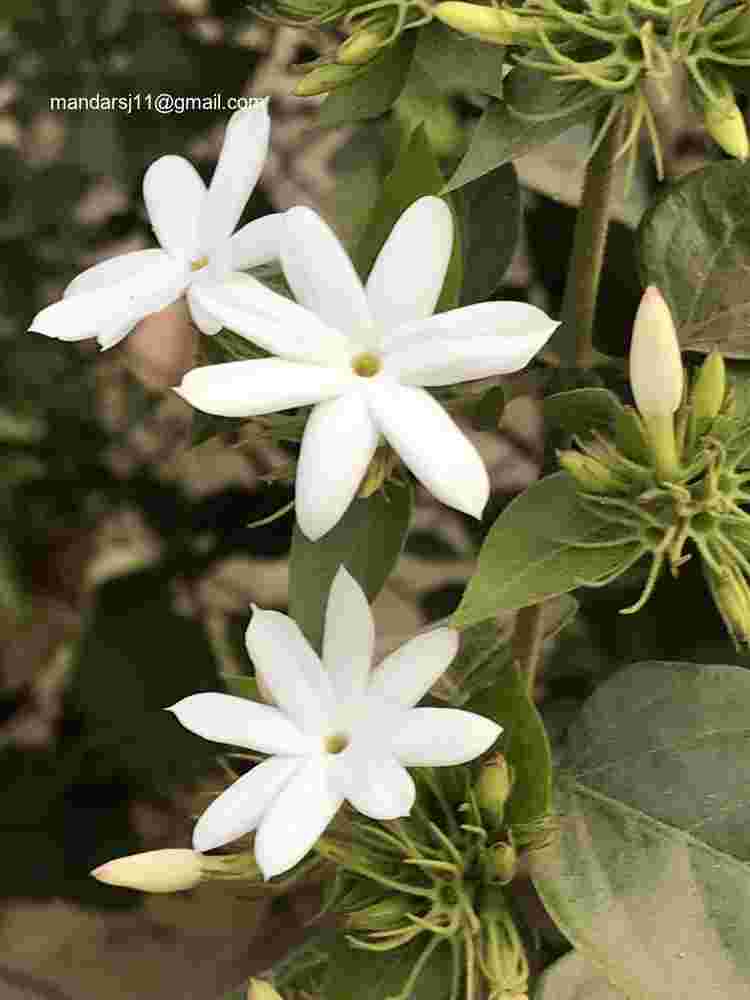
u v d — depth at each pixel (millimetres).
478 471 222
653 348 218
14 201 455
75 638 507
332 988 243
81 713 490
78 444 496
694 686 255
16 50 421
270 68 422
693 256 271
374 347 229
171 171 247
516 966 234
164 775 456
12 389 479
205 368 224
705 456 225
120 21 403
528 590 230
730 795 247
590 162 261
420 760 228
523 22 228
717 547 227
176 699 448
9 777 501
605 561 230
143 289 239
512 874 237
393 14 238
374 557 249
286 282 246
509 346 223
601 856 247
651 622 340
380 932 238
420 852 239
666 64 224
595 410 240
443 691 284
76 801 499
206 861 241
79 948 531
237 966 517
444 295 239
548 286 350
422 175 242
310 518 223
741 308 268
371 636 236
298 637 237
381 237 244
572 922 241
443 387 247
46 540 531
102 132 414
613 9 227
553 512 234
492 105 237
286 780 232
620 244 319
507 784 235
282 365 227
